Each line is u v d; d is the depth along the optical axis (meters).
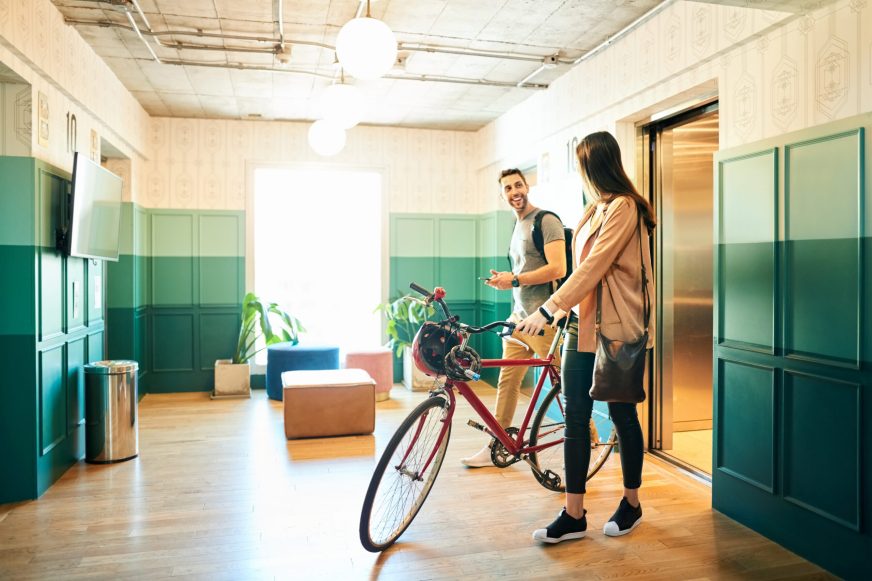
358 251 6.65
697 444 4.03
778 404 2.57
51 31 3.36
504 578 2.25
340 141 4.90
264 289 6.43
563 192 4.69
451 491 3.13
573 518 2.55
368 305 6.69
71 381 3.63
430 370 2.53
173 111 5.84
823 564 2.35
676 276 4.27
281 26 3.65
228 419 4.82
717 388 2.92
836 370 2.31
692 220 4.25
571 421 2.54
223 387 5.70
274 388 5.60
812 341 2.41
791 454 2.51
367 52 2.89
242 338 5.89
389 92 5.23
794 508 2.48
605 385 2.36
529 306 3.36
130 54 4.27
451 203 6.75
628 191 2.44
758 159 2.68
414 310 6.26
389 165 6.57
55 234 3.41
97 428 3.64
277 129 6.27
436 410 2.59
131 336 5.51
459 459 3.68
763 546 2.54
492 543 2.54
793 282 2.50
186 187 6.11
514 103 5.55
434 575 2.27
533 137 5.23
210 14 3.68
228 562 2.38
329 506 2.97
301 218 6.52
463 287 6.79
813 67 2.43
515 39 3.99
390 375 5.63
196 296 6.13
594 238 2.45
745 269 2.75
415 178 6.65
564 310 2.34
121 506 2.97
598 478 3.33
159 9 3.60
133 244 5.51
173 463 3.66
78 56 3.84
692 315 4.32
